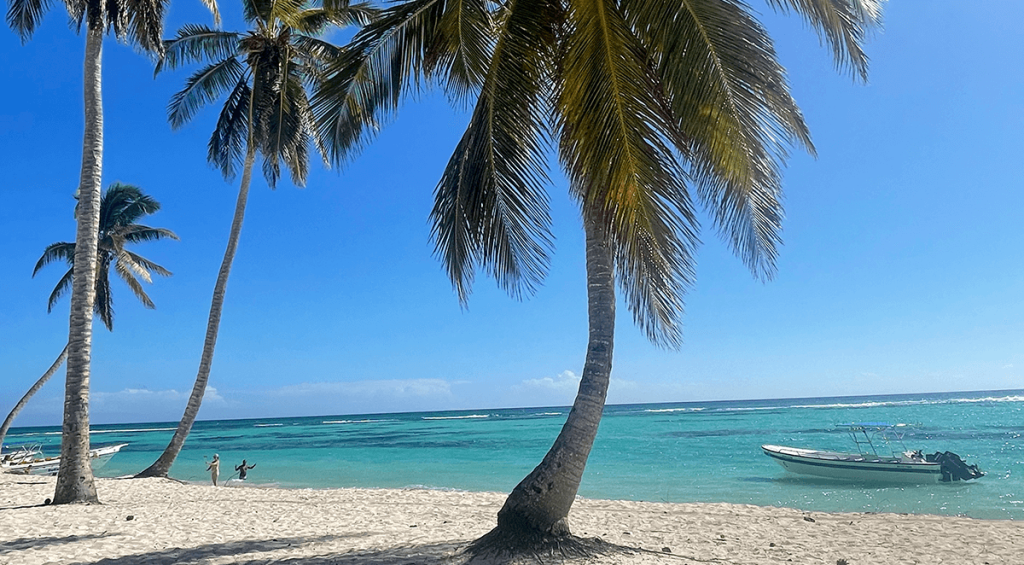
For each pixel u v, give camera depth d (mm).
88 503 13508
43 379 28391
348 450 44344
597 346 8227
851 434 41719
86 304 13750
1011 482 19641
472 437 56312
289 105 19484
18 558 8281
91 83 13695
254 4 19312
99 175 13820
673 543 9898
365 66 8688
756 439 41406
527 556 7477
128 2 13062
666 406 185500
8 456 29297
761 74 6148
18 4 13734
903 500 17266
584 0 6680
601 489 20953
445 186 8180
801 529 11414
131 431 127500
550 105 7207
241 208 20719
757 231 6355
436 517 12617
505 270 7223
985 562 8680
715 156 6184
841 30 7246
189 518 12102
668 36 6406
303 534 10383
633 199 6160
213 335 20812
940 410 78812
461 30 7809
